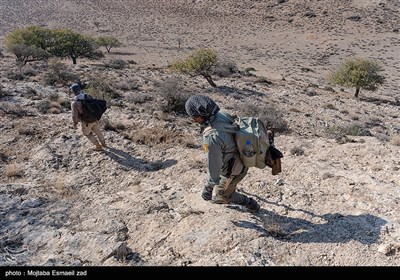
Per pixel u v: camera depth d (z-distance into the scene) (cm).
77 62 5781
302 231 432
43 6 13012
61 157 720
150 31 10506
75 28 10856
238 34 10069
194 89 2869
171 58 7281
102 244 435
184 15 11825
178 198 552
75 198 566
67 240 447
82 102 704
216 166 370
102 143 755
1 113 945
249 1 12106
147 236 452
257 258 387
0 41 8625
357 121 2530
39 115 965
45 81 1880
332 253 389
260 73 5734
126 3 13150
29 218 499
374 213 454
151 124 963
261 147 376
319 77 5872
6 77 1928
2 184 587
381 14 10688
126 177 651
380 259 372
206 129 372
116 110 1257
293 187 549
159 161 716
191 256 403
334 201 499
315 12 10969
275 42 9294
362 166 681
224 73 3916
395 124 2705
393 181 595
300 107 2717
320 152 771
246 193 542
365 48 8544
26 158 719
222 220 454
